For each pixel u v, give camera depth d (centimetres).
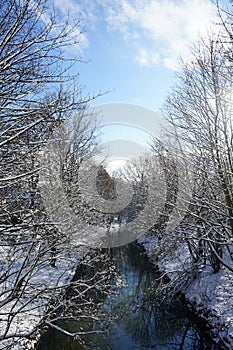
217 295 947
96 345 844
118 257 2008
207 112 698
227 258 1109
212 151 703
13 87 340
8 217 367
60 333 829
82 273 1292
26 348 561
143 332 932
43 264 491
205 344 828
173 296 1133
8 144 344
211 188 777
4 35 333
